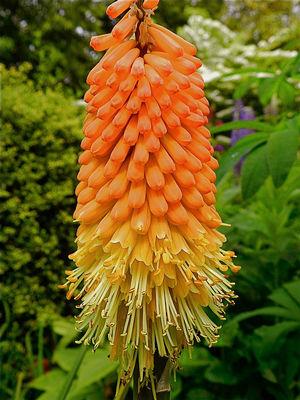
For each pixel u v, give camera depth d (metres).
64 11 11.24
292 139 2.47
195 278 1.73
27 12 11.09
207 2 16.12
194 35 10.73
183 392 3.96
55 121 5.89
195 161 1.72
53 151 5.84
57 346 4.79
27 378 5.14
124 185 1.72
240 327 3.97
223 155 2.73
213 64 10.35
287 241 3.46
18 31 10.98
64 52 11.07
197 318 1.83
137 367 1.83
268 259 3.53
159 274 1.71
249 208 4.12
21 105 5.70
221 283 1.85
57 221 5.84
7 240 5.63
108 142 1.72
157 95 1.66
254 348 3.55
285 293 3.34
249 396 3.72
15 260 5.54
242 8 16.59
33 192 5.68
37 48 10.84
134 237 1.73
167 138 1.73
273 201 3.33
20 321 5.69
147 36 1.73
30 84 6.34
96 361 3.74
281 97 3.45
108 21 12.35
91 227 1.83
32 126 5.76
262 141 2.64
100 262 1.80
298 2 16.39
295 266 3.78
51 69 10.48
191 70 1.70
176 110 1.68
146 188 1.75
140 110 1.69
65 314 5.98
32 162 5.74
